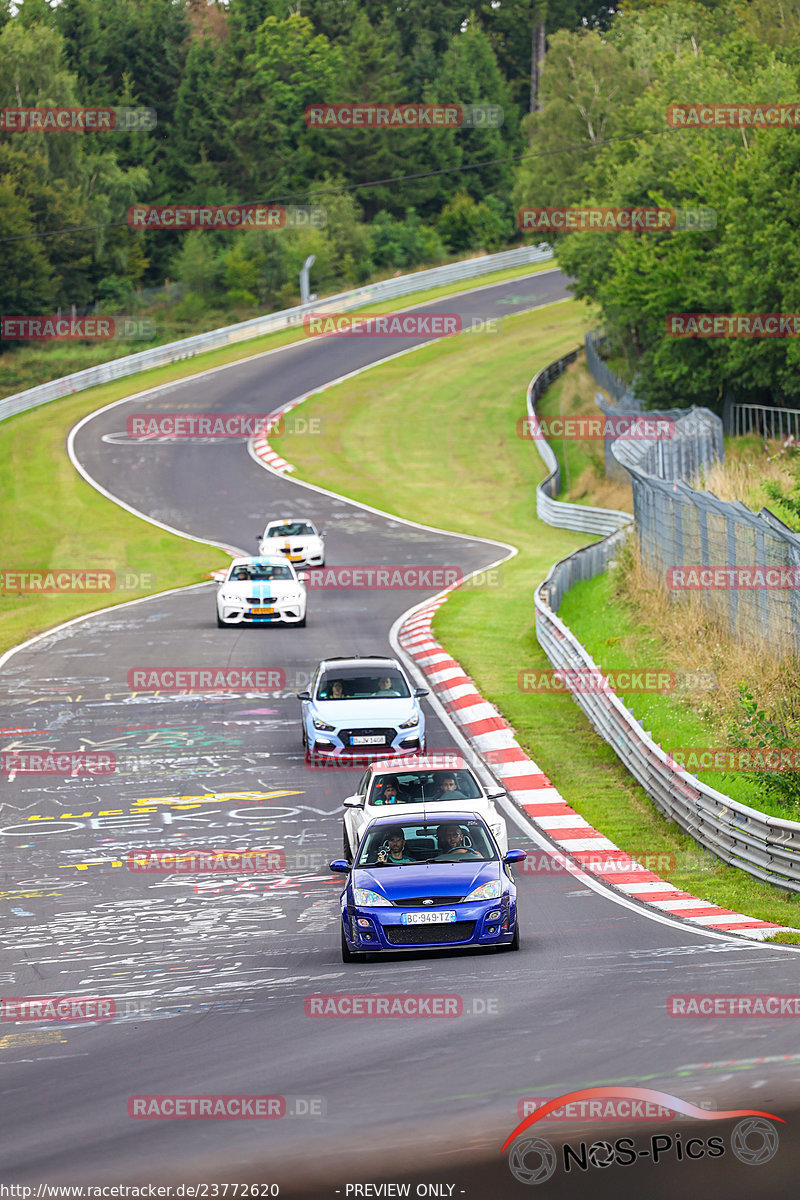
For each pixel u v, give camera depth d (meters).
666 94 91.81
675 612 42.16
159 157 179.38
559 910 22.06
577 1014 14.70
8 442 100.50
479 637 49.12
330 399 110.81
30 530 79.50
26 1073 14.27
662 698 35.94
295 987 17.66
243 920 22.39
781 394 73.12
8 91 149.88
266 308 154.38
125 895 24.20
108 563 70.81
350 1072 13.15
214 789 31.64
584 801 30.28
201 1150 11.19
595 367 109.75
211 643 49.62
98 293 153.75
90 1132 11.88
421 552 71.00
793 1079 11.98
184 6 191.75
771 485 39.59
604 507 80.44
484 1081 12.46
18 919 22.95
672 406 80.56
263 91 177.75
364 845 20.36
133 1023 16.36
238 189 176.50
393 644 48.72
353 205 174.38
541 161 117.75
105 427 104.19
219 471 92.44
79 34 186.25
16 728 38.12
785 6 117.19
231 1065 13.87
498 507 83.81
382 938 18.81
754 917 21.27
